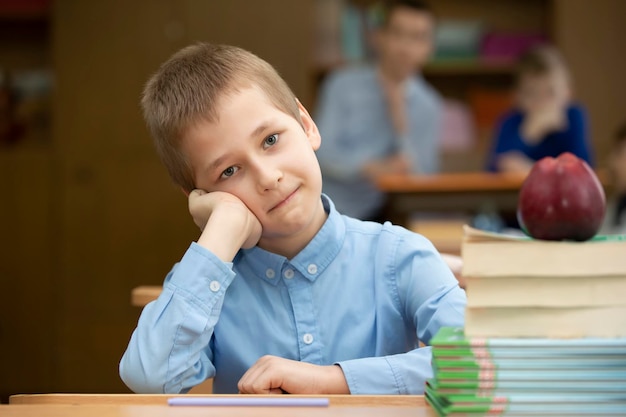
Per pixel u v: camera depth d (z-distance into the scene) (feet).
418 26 14.23
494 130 17.21
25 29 17.57
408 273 4.12
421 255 4.13
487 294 2.65
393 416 2.67
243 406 2.82
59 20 16.33
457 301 3.92
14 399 3.02
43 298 16.26
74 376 16.16
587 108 16.98
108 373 16.15
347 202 14.29
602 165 16.94
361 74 14.67
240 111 3.78
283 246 4.14
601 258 2.62
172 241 16.15
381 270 4.17
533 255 2.62
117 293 16.17
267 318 4.14
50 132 17.12
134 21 16.30
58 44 16.31
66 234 16.26
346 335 4.12
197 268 3.67
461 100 17.61
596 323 2.64
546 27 17.48
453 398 2.57
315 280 4.14
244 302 4.17
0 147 16.89
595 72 16.94
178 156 3.98
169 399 2.88
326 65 16.69
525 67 13.91
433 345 2.61
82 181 16.29
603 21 16.94
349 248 4.23
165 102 3.95
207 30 16.34
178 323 3.62
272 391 3.60
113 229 16.25
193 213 3.93
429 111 15.03
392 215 13.38
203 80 3.86
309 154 3.90
